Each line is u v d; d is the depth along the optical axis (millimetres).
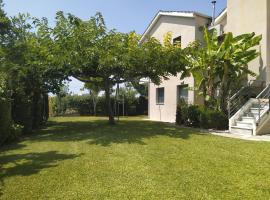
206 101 14062
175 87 18453
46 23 13250
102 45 12930
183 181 5496
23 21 15773
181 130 12148
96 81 15891
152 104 21234
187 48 13469
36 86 14562
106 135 11047
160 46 13055
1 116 9727
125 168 6406
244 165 6453
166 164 6637
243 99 13492
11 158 7805
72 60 12484
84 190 5188
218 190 5043
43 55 13156
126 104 30266
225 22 16312
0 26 15141
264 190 5031
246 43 12336
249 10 14000
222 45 12500
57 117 26641
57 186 5434
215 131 12062
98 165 6703
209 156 7281
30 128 13594
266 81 13117
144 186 5289
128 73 14086
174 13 18172
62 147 9141
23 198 4941
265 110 11344
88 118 23797
